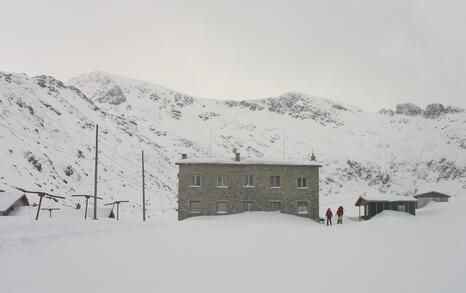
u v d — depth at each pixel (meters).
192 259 22.75
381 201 62.41
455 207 62.88
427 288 16.91
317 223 63.12
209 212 65.31
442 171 192.25
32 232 25.97
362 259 23.45
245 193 65.88
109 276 17.88
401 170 197.88
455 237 31.92
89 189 100.50
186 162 66.06
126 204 100.81
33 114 120.12
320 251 26.66
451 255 24.31
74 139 124.50
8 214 51.12
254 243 30.52
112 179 113.31
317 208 66.19
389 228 41.75
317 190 66.56
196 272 19.45
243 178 66.31
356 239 33.34
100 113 172.00
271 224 51.12
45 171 92.94
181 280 17.81
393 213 59.78
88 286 16.14
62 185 93.25
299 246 29.16
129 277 17.91
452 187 179.62
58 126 126.31
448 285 17.36
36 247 22.31
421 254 24.92
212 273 19.36
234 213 65.50
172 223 45.19
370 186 186.88
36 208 56.28
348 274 19.42
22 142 97.56
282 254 25.33
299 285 17.31
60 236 26.30
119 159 132.25
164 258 22.66
